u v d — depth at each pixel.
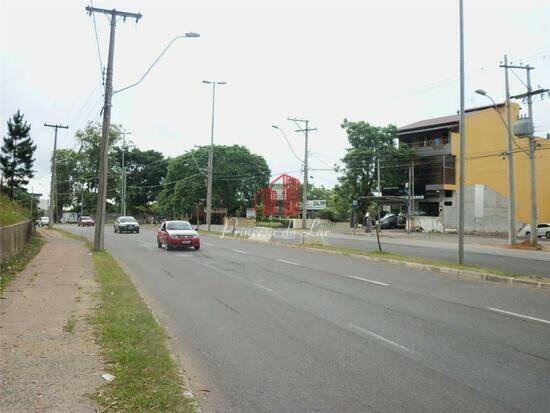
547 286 13.13
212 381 5.44
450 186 50.88
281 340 7.19
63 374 5.26
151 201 90.12
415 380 5.49
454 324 8.31
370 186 53.03
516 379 5.55
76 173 89.44
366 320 8.55
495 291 12.30
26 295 10.09
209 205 44.56
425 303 10.30
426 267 17.25
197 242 24.45
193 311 9.29
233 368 5.89
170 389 4.89
